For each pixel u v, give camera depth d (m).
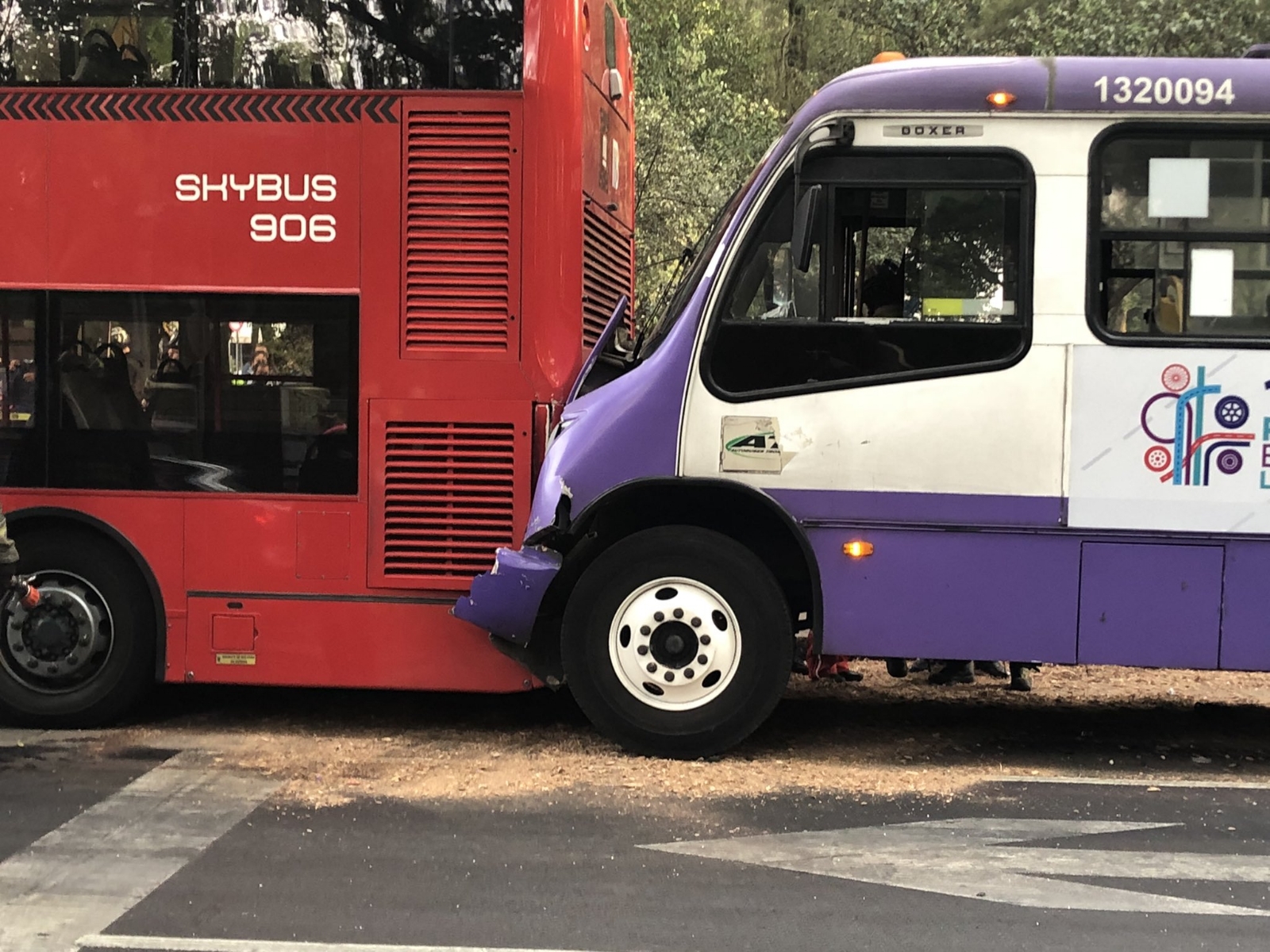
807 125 6.00
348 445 6.48
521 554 6.13
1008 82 5.95
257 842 4.93
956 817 5.32
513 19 6.41
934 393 5.94
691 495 6.23
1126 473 5.88
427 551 6.48
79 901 4.34
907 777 5.91
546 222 6.38
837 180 6.01
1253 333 5.89
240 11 6.44
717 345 6.03
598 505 6.04
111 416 6.56
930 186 5.98
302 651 6.53
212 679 6.56
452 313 6.43
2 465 6.60
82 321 6.55
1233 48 13.99
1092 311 5.90
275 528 6.52
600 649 6.12
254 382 6.51
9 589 5.86
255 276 6.47
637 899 4.39
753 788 5.70
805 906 4.34
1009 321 5.93
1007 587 5.93
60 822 5.16
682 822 5.21
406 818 5.23
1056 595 5.92
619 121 7.73
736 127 17.34
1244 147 5.89
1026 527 5.92
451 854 4.81
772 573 6.25
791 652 6.09
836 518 5.98
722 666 6.09
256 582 6.54
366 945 3.99
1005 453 5.92
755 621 6.04
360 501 6.48
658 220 14.82
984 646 5.95
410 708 7.25
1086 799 5.60
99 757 6.14
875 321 5.97
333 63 6.43
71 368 6.56
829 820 5.26
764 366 6.01
